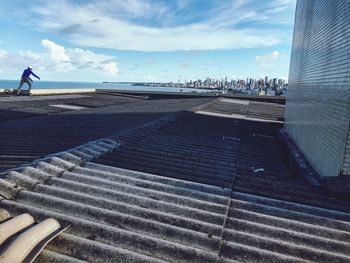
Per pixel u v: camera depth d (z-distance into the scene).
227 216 4.17
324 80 7.37
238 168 6.64
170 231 3.65
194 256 3.27
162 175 5.46
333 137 6.21
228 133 10.77
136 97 28.88
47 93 23.77
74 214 3.84
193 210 4.18
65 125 10.74
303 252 3.53
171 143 8.09
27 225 3.43
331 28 7.02
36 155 6.30
